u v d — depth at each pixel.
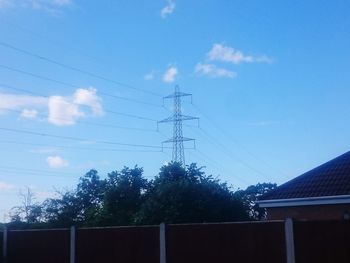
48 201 39.50
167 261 14.87
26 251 17.94
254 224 13.75
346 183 21.08
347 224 12.77
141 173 27.12
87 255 16.48
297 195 21.59
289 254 13.04
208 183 22.88
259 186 45.78
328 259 12.78
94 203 36.31
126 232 15.78
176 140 37.66
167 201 22.06
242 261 13.80
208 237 14.37
